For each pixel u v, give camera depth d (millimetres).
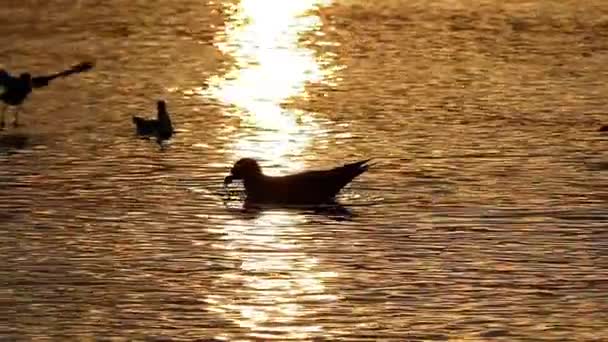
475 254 19875
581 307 17562
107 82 35469
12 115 31188
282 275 18984
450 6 51469
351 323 16984
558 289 18281
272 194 23062
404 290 18266
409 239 20719
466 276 18844
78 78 36000
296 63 38906
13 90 29750
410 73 36812
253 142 28062
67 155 26797
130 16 48562
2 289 18375
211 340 16422
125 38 43281
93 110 31703
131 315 17344
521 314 17297
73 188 24078
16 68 37344
